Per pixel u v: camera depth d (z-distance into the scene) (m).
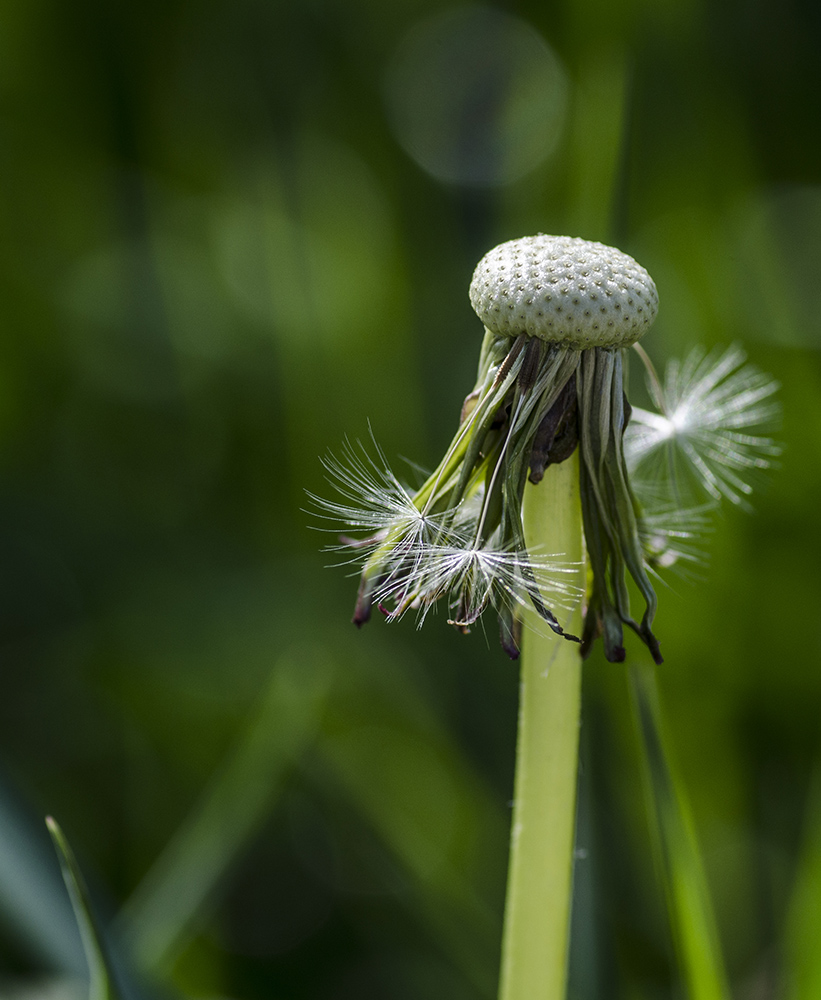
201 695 0.36
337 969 0.30
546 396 0.22
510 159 0.41
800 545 0.33
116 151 0.45
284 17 0.42
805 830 0.28
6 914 0.25
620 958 0.26
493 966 0.27
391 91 0.44
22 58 0.43
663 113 0.37
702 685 0.32
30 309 0.44
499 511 0.22
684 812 0.24
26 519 0.41
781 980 0.26
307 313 0.38
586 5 0.36
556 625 0.22
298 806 0.33
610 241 0.31
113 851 0.33
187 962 0.27
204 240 0.45
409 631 0.36
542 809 0.22
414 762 0.33
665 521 0.24
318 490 0.38
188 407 0.42
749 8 0.38
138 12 0.43
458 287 0.42
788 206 0.39
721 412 0.24
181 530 0.40
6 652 0.38
